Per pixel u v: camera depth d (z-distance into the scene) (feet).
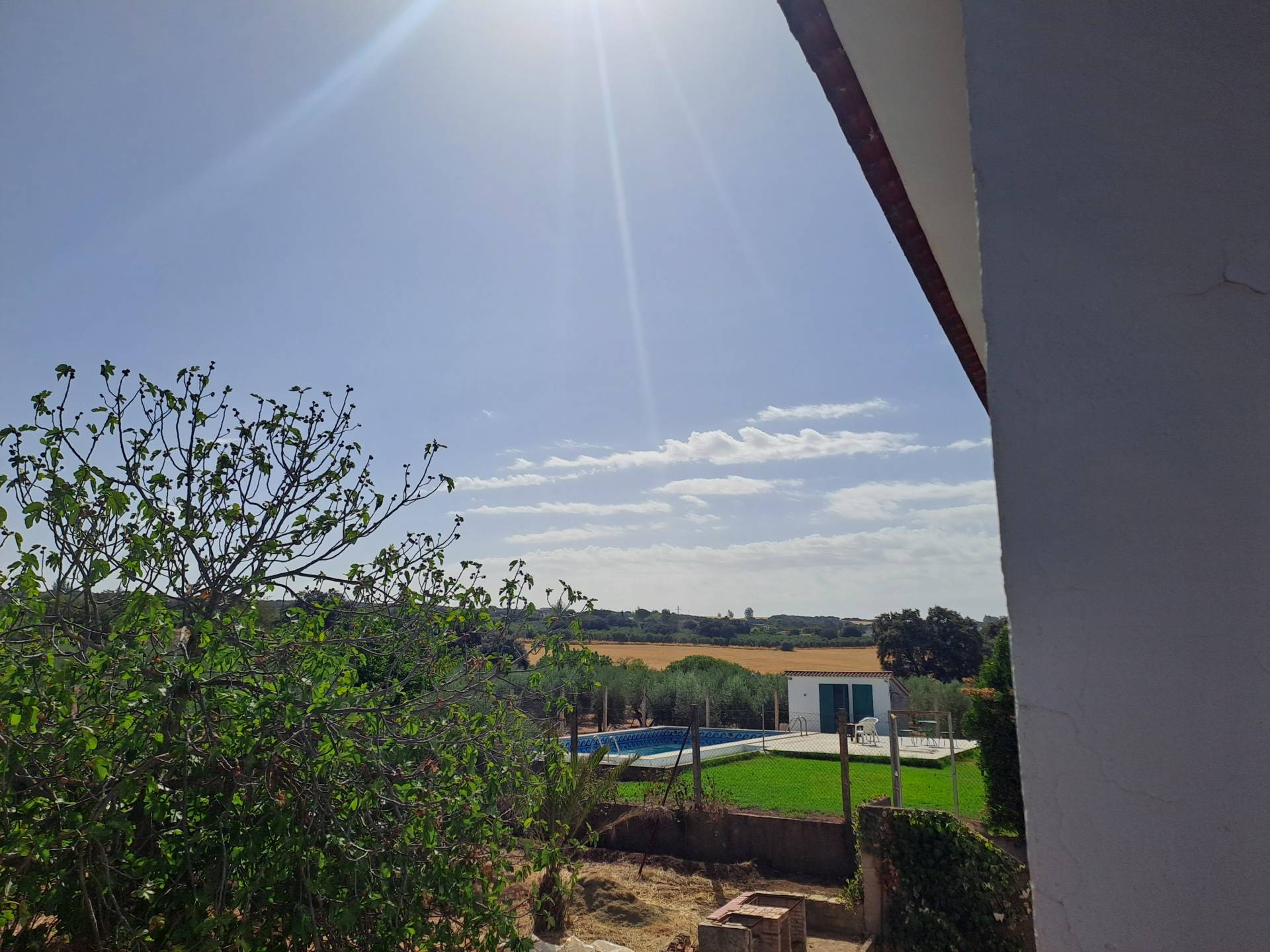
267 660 15.05
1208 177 4.73
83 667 11.92
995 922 24.12
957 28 7.97
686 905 33.55
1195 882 4.15
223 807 13.42
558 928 29.63
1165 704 4.33
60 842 11.56
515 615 17.97
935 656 151.84
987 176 5.15
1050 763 4.50
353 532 16.42
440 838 15.33
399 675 18.25
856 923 28.63
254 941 12.98
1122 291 4.77
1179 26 4.93
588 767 35.53
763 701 99.25
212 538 15.12
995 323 4.99
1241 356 4.49
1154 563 4.46
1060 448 4.73
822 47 8.90
